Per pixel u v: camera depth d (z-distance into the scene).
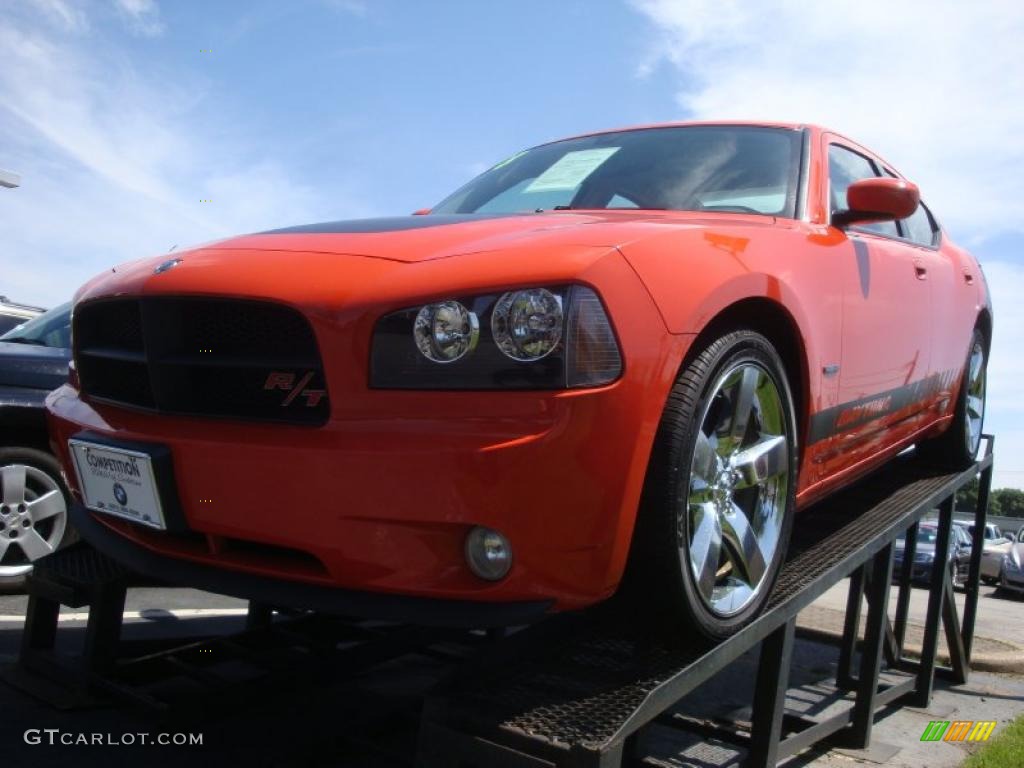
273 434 1.95
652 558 2.04
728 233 2.31
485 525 1.78
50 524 4.66
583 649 2.28
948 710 4.29
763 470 2.39
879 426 3.32
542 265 1.86
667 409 2.02
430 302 1.87
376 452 1.82
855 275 2.89
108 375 2.44
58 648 3.40
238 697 2.68
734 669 4.47
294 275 2.02
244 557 2.09
